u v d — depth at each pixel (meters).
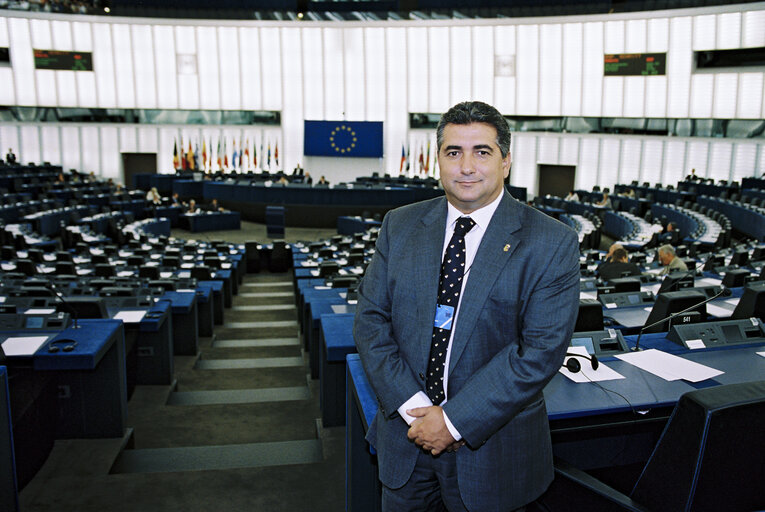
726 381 2.42
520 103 25.08
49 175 23.39
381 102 26.42
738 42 20.31
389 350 1.61
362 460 2.44
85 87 26.33
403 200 21.11
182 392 5.33
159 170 27.61
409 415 1.50
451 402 1.44
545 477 1.65
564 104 24.34
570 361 2.43
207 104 27.08
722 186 19.36
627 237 13.61
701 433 1.41
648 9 22.42
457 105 1.53
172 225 20.55
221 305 8.68
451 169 1.50
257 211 21.75
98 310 4.45
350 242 12.70
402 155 25.27
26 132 26.34
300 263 10.86
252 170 27.45
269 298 11.12
